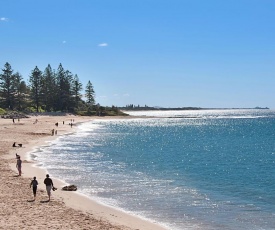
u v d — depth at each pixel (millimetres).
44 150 55156
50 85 170875
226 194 27938
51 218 18734
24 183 28141
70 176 34250
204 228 19359
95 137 85625
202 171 39781
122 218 20500
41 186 27641
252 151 62812
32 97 164125
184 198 26203
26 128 92562
